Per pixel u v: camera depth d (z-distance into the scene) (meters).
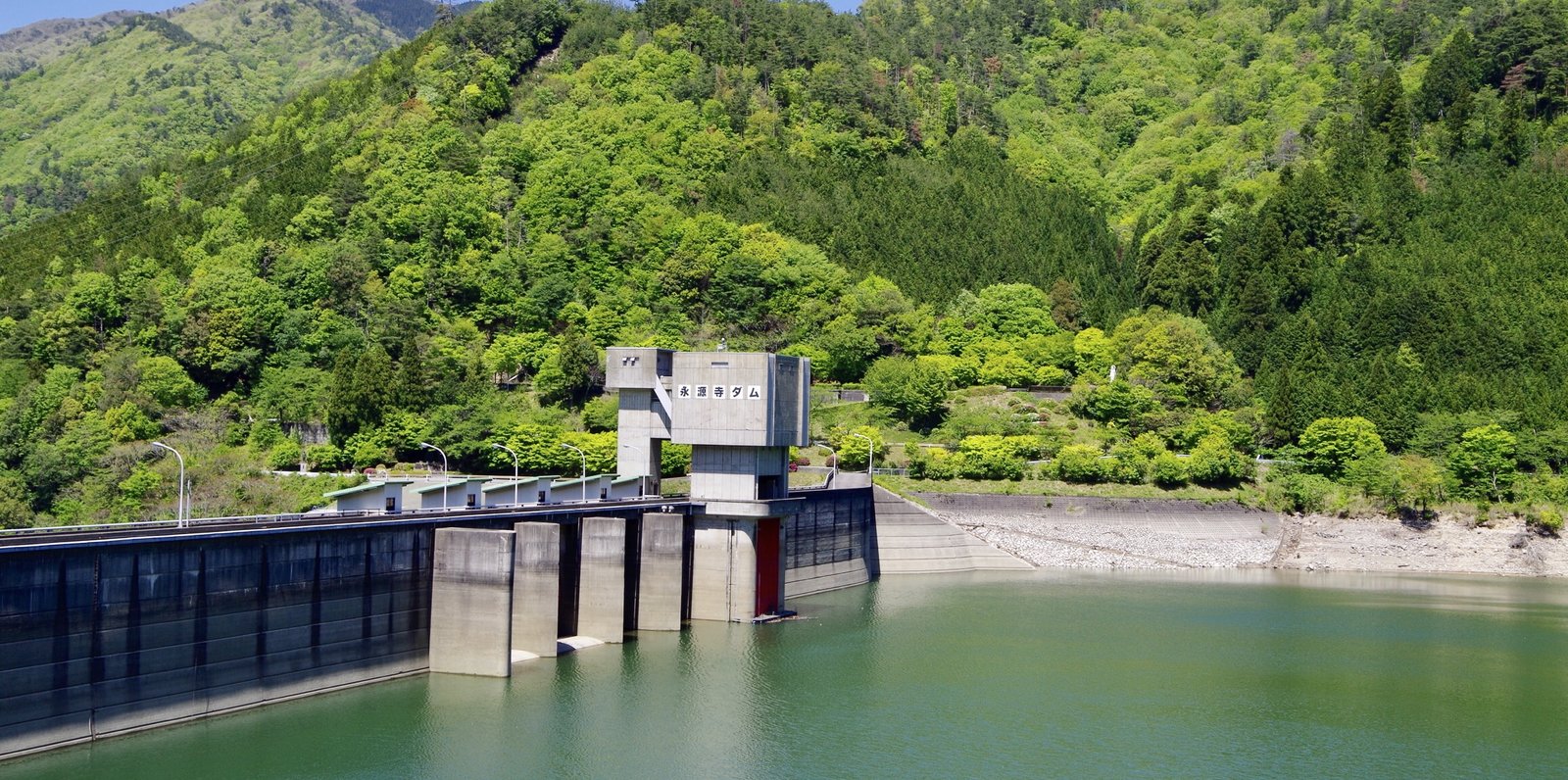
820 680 141.62
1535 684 145.75
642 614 164.25
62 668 99.06
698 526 175.12
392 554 129.25
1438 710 134.50
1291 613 188.12
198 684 109.94
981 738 122.31
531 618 144.38
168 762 101.88
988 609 188.38
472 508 152.38
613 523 152.88
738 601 173.62
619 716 123.88
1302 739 124.19
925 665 150.00
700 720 124.25
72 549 98.94
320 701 120.00
